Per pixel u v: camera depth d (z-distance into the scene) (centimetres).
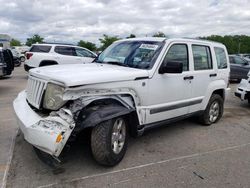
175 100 474
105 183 329
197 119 607
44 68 405
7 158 386
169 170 370
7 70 1053
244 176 361
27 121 333
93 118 327
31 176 338
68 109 323
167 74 445
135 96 397
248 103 891
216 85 578
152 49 449
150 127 439
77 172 353
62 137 304
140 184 330
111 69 400
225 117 688
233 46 6812
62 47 1305
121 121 375
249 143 493
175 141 486
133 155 415
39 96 351
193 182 340
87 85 334
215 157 421
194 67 515
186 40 498
